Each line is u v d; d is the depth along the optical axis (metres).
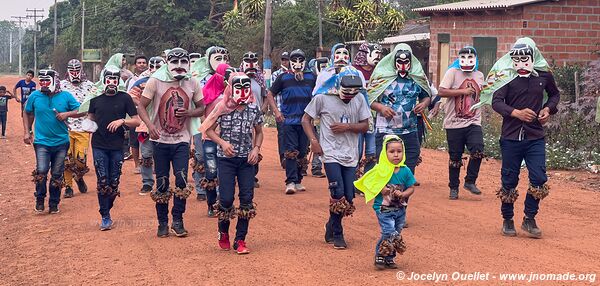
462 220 10.91
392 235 8.19
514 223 10.61
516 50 9.65
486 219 10.96
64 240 10.42
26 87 24.12
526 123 9.66
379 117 10.99
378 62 11.84
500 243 9.47
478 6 26.06
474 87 12.42
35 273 8.88
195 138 12.50
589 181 14.31
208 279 8.25
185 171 10.21
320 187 14.16
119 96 10.88
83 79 14.05
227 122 9.09
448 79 12.45
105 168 10.81
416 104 10.97
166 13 51.50
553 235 9.89
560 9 24.62
